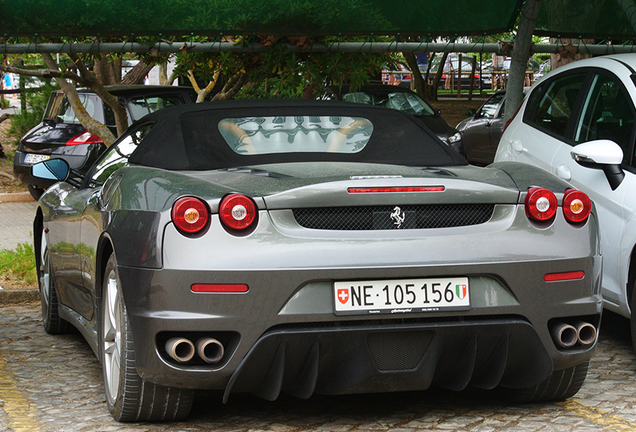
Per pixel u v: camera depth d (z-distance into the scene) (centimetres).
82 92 1290
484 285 362
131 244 363
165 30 736
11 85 2450
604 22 853
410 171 388
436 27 794
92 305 461
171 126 435
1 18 698
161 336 353
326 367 362
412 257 353
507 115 798
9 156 1833
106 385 408
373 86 1603
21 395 445
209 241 344
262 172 383
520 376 389
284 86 826
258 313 342
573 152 538
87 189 509
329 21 764
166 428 385
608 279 534
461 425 387
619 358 523
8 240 1065
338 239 350
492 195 368
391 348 358
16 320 656
